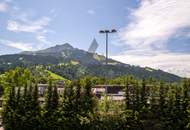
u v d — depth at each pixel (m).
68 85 66.88
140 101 67.44
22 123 63.31
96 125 65.00
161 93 68.19
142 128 66.25
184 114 66.81
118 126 65.56
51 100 65.06
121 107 67.50
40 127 63.50
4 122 64.50
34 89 65.75
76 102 65.56
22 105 64.56
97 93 85.44
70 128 64.12
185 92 68.19
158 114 66.94
